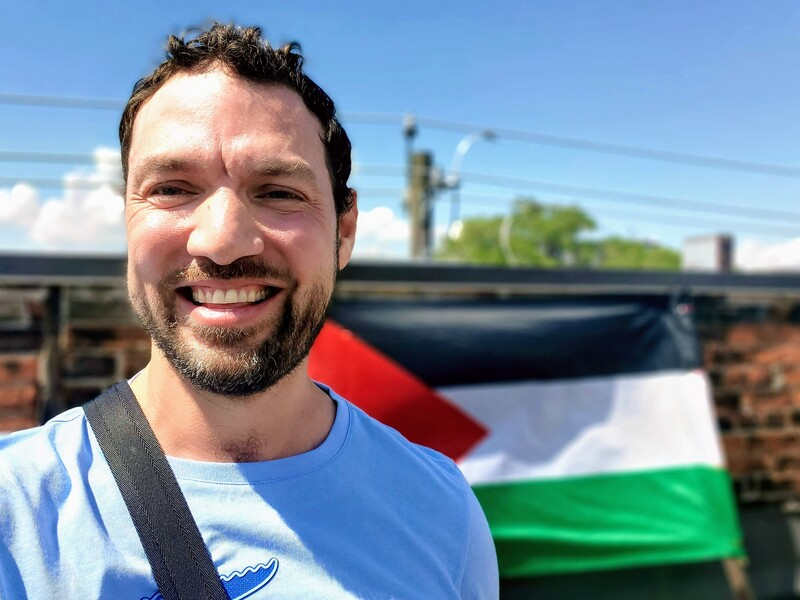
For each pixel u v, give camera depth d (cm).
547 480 112
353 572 40
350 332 110
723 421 128
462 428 111
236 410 42
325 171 45
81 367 102
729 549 115
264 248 41
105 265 102
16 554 36
